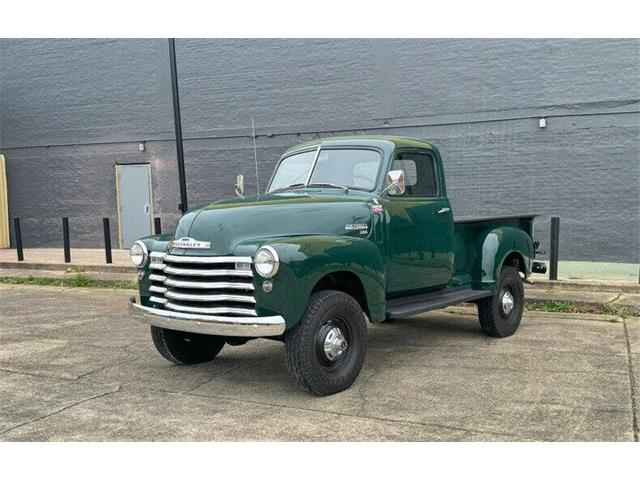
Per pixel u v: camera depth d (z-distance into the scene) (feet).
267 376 19.93
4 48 59.57
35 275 43.34
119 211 56.24
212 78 51.08
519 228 26.81
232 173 51.16
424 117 44.19
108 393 18.33
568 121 40.50
